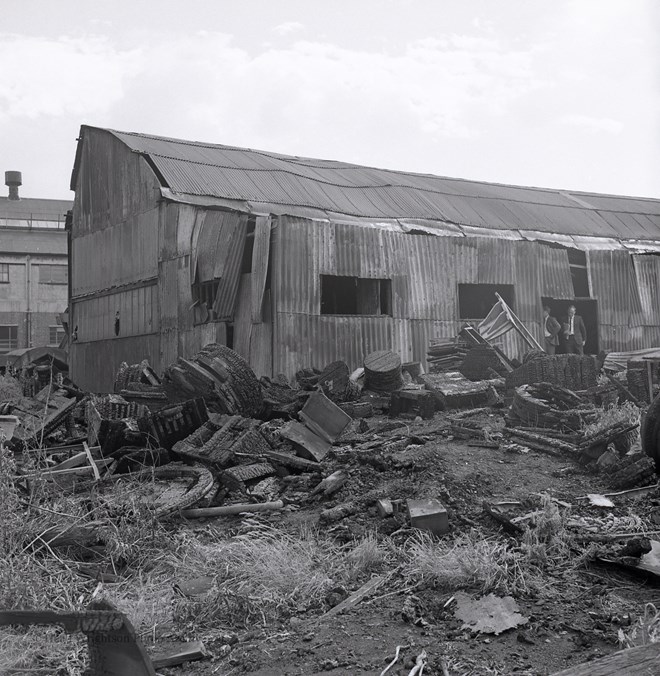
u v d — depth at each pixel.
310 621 5.45
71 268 29.83
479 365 16.61
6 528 6.27
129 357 25.03
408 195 26.56
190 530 7.72
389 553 6.70
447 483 8.41
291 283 19.67
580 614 5.27
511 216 26.98
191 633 5.32
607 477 8.73
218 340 20.39
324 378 15.26
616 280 25.47
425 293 22.12
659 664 2.63
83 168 28.66
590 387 12.70
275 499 8.91
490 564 5.97
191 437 10.19
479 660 4.62
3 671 4.56
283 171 25.81
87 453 9.78
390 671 4.54
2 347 47.94
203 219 21.44
